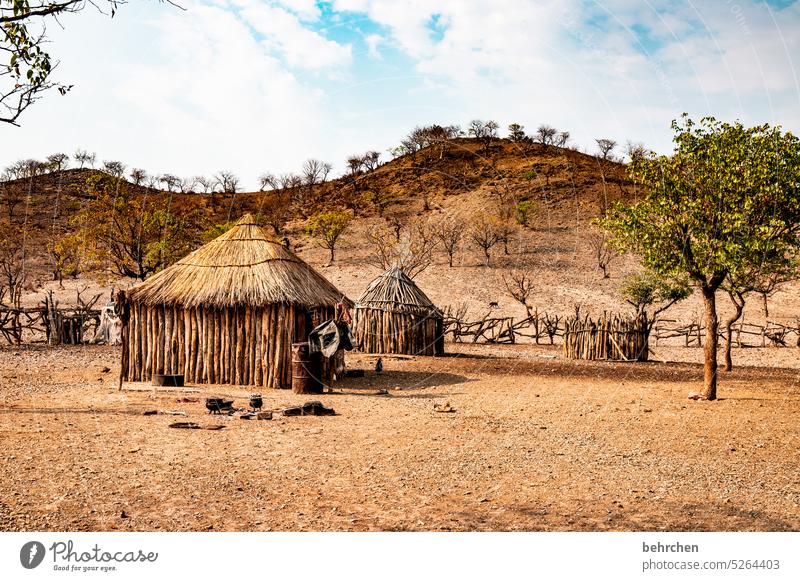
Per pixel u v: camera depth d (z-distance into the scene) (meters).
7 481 7.11
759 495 7.39
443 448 9.45
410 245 49.69
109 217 28.22
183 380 14.86
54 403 12.24
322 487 7.36
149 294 15.52
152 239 28.70
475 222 56.62
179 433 9.91
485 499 7.06
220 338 15.43
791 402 14.12
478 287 44.25
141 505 6.54
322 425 10.94
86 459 8.16
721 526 6.34
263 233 16.98
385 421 11.44
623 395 15.17
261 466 8.17
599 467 8.56
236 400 13.31
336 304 15.84
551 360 22.91
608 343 23.20
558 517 6.52
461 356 24.08
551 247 54.03
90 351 22.56
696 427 11.37
